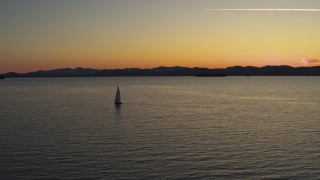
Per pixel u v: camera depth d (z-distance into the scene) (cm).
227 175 3195
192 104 9925
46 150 3988
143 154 3841
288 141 4562
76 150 3994
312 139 4697
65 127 5572
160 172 3253
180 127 5644
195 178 3116
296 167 3422
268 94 14512
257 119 6675
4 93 15412
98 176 3138
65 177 3106
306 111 8106
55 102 10531
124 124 5934
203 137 4797
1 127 5547
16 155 3769
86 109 8431
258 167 3419
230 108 8800
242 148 4156
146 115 7225
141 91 17188
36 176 3123
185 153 3897
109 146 4206
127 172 3247
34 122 6125
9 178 3072
